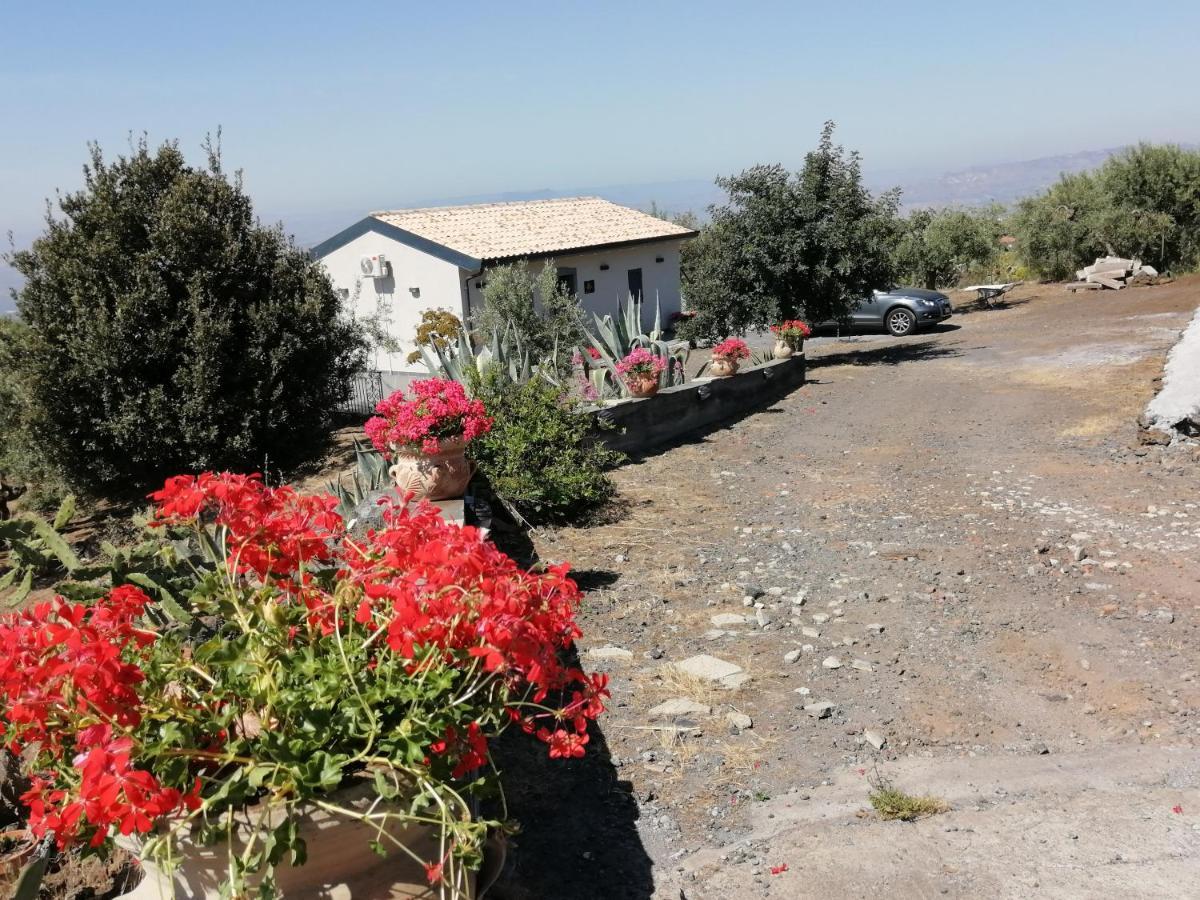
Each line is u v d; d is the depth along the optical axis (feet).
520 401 28.55
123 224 47.62
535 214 97.81
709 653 18.20
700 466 35.60
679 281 101.65
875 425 42.29
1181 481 28.55
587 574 23.11
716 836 12.52
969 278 114.11
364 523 20.20
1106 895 10.65
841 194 61.46
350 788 7.07
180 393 46.93
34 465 48.39
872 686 16.72
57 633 6.60
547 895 11.23
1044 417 40.40
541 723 15.44
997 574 22.12
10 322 47.73
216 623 12.30
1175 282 90.33
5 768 11.07
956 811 12.78
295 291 50.24
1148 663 17.04
